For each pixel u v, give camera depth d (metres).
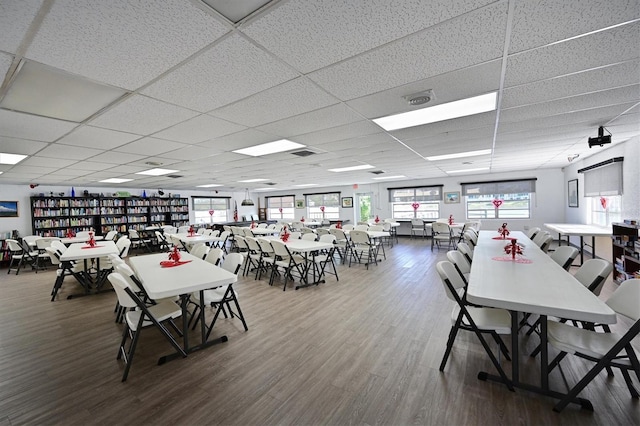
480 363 2.15
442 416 1.63
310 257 4.86
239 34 1.35
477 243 3.98
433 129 3.23
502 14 1.27
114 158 4.30
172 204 10.66
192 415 1.70
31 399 1.87
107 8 1.13
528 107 2.59
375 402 1.76
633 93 2.28
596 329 2.68
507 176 8.66
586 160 6.13
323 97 2.20
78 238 6.96
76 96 2.00
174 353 2.38
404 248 8.11
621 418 1.57
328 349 2.43
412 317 3.09
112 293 4.39
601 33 1.43
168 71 1.70
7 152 3.65
